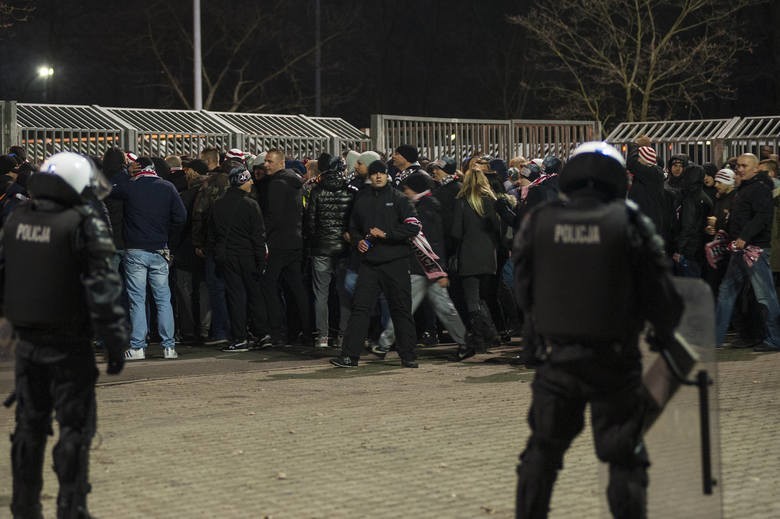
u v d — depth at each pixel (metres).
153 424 8.81
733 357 12.16
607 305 4.87
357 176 12.91
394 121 17.02
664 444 5.03
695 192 13.26
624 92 39.56
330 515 6.31
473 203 11.86
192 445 8.07
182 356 12.48
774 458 7.55
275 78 46.34
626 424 4.98
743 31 39.53
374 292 11.65
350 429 8.57
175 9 43.50
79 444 5.69
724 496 6.64
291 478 7.13
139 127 14.98
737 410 9.15
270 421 8.91
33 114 14.09
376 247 11.54
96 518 6.27
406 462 7.52
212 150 13.42
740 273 12.57
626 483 4.99
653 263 4.88
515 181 15.12
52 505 6.54
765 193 12.30
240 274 12.77
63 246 5.57
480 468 7.33
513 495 6.67
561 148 19.39
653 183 12.23
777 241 12.45
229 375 11.21
